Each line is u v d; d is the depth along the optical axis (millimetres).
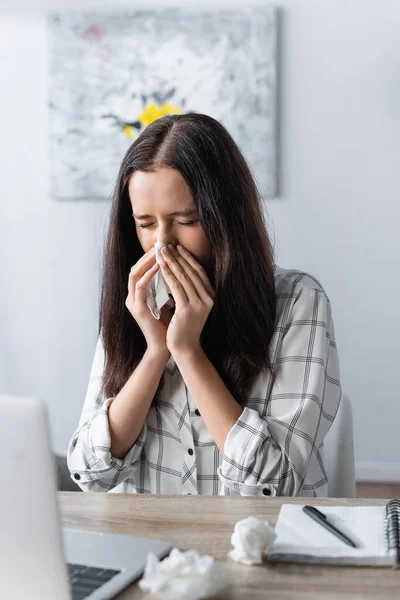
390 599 955
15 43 3855
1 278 3949
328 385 1649
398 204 3688
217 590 929
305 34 3680
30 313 3947
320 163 3715
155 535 1172
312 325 1640
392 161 3676
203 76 3715
